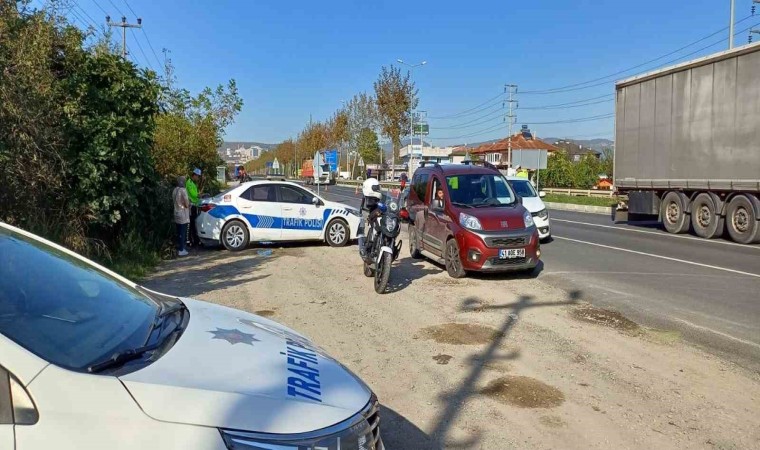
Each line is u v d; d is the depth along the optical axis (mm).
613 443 4008
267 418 2207
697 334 6566
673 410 4543
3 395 1938
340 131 70688
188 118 21359
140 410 2035
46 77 8812
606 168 54156
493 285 9289
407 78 48031
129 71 10656
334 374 2795
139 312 2973
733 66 14875
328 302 8102
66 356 2244
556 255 12562
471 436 4105
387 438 4055
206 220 13164
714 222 15609
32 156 8344
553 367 5484
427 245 11086
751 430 4211
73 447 1892
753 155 14305
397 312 7531
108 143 9750
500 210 9789
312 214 13922
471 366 5504
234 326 3045
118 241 11047
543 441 4039
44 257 3070
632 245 14367
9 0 8461
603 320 7156
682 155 16719
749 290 8883
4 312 2426
